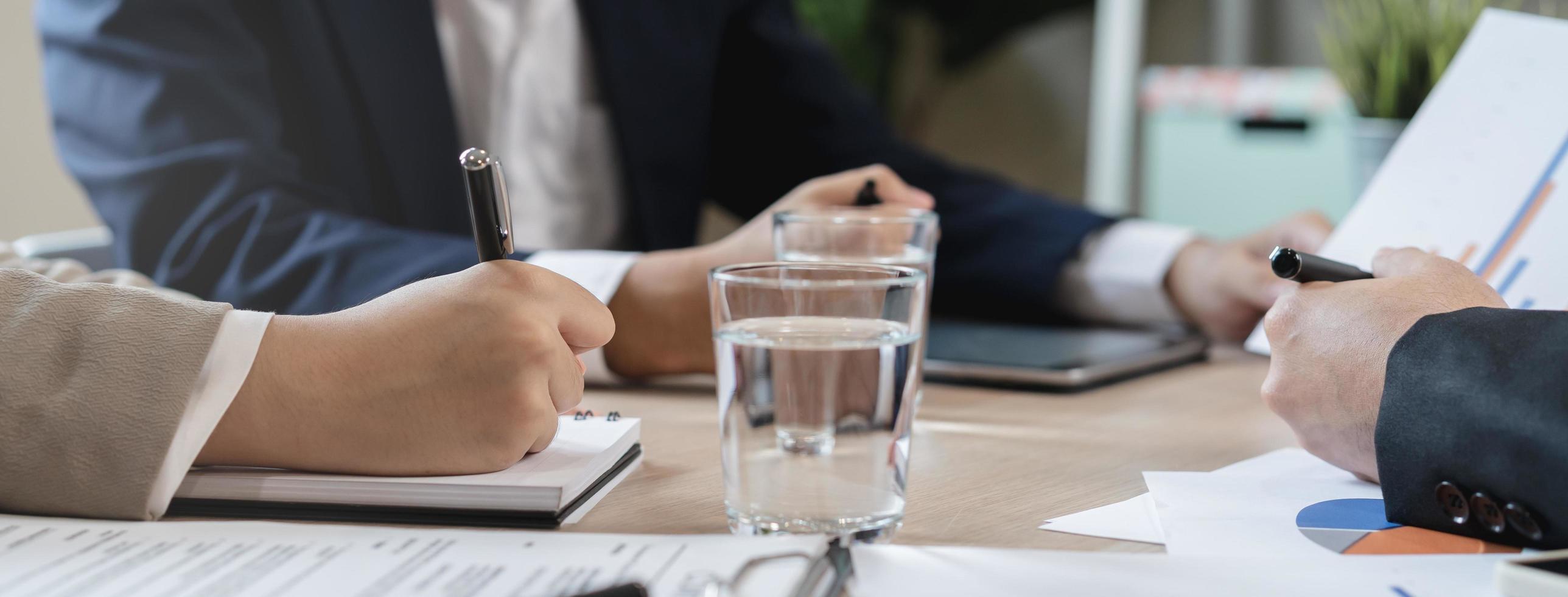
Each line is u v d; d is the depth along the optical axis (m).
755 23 1.72
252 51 1.19
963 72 4.02
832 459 0.48
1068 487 0.59
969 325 1.22
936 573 0.43
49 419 0.51
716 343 0.50
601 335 0.62
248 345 0.55
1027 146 3.93
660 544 0.45
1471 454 0.47
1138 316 1.19
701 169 1.69
